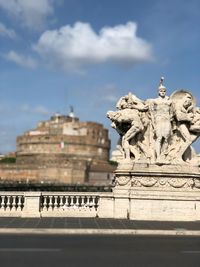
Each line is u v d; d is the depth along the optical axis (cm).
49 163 13112
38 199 2252
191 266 1123
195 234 1780
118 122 2380
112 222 2069
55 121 16625
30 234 1678
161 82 2417
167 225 2012
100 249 1342
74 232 1738
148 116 2395
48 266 1079
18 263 1105
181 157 2369
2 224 1891
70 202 2320
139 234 1756
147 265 1120
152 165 2327
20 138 16262
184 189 2311
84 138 15650
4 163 14038
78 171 13188
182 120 2373
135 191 2284
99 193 2316
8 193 2280
